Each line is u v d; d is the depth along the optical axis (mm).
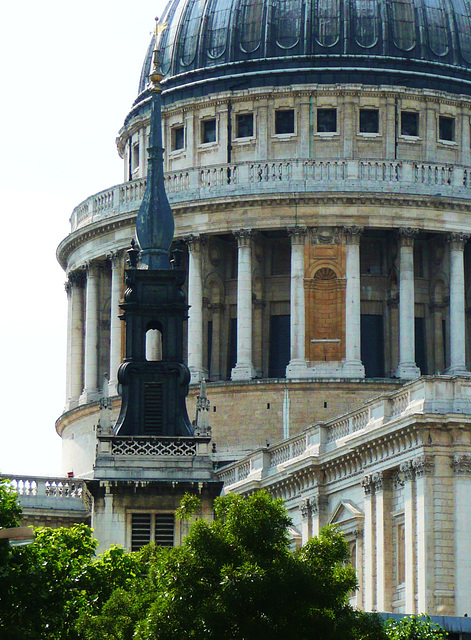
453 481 127812
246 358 175125
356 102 181000
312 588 85188
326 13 183500
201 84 185375
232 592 84562
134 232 184375
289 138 181375
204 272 179375
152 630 86000
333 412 170250
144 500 118312
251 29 184875
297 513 147000
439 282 178250
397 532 132250
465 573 126250
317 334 175250
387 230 177625
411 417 128250
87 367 188375
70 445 186375
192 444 119875
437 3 186000
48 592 97250
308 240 176125
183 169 181000
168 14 192875
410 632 107562
